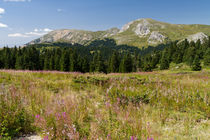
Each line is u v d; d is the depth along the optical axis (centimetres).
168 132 391
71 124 340
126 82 880
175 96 641
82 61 7169
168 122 458
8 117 335
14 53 8238
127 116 395
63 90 745
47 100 523
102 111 467
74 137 298
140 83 916
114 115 439
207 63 5647
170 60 8331
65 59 6544
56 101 477
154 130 388
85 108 481
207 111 528
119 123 369
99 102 603
